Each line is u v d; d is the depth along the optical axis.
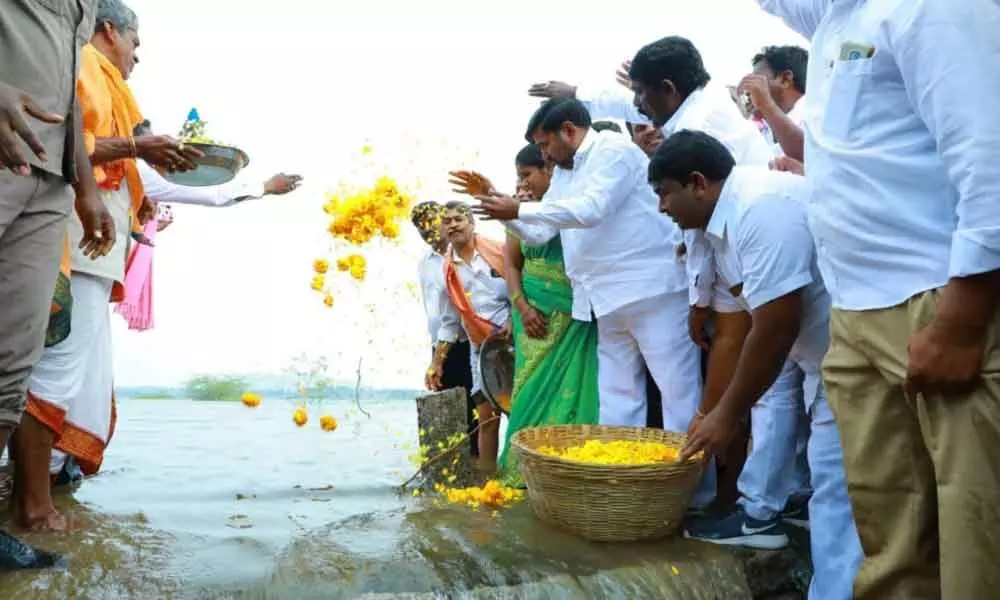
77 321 3.10
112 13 3.38
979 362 1.79
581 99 4.39
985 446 1.80
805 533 3.10
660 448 3.23
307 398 5.70
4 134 2.05
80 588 2.36
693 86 3.46
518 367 3.99
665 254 3.50
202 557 2.65
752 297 2.64
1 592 2.31
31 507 2.92
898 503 2.11
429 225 4.70
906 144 1.97
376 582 2.48
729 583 2.72
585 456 3.10
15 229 2.47
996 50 1.74
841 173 2.08
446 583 2.48
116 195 3.33
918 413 1.93
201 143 3.35
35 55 2.45
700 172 2.75
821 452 2.71
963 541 1.82
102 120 3.11
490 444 4.65
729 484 3.42
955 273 1.76
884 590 2.16
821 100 2.19
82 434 3.38
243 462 4.28
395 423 5.94
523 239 3.74
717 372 3.16
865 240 2.04
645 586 2.59
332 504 3.42
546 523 3.11
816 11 2.57
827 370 2.25
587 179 3.49
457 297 4.60
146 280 4.42
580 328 3.82
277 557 2.66
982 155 1.71
